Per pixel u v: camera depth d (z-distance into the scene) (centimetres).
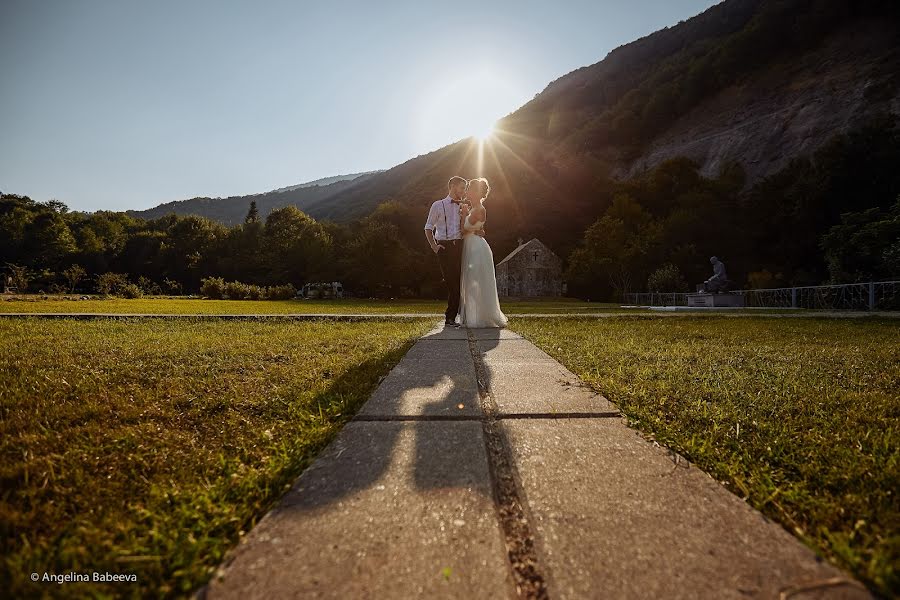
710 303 1630
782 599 67
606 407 172
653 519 90
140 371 263
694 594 68
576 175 5894
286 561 76
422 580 72
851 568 77
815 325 616
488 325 525
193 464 130
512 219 5706
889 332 509
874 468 123
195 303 1853
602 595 68
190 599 70
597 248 3641
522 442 134
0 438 152
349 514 91
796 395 204
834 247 1819
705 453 132
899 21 5056
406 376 229
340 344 382
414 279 4097
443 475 109
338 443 131
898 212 1667
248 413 183
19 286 3022
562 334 468
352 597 68
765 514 100
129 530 94
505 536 87
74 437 152
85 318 709
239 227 6512
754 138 5131
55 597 74
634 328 558
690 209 3662
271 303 2119
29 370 263
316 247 4494
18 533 94
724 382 229
